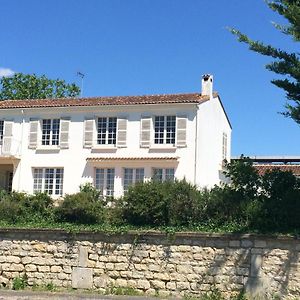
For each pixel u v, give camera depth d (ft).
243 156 66.80
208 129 118.32
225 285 57.47
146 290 60.54
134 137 114.83
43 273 64.85
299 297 54.19
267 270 55.88
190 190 64.44
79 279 63.26
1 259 66.64
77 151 118.01
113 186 114.32
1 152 122.31
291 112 56.18
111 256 62.44
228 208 60.90
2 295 59.98
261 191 62.69
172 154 111.86
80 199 69.62
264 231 57.31
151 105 113.39
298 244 54.95
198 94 118.83
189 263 59.26
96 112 117.80
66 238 64.54
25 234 66.28
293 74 57.72
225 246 58.08
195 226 61.16
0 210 71.72
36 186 120.37
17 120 122.93
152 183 66.69
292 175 62.80
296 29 55.47
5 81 186.19
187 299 57.62
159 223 63.26
